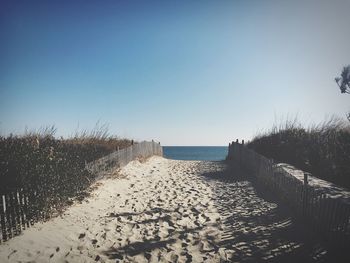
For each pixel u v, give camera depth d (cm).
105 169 962
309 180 808
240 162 1379
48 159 668
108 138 1425
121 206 705
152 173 1223
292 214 615
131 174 1109
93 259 432
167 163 1692
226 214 649
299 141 1204
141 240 509
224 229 558
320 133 1177
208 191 882
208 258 444
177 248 479
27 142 770
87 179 789
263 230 541
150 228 566
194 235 532
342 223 437
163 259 441
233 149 1650
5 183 554
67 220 565
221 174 1205
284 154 1198
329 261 414
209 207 705
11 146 717
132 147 1371
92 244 481
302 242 481
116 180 961
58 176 635
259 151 1397
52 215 570
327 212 480
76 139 1216
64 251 445
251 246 478
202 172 1295
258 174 1007
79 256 436
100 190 805
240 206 705
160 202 754
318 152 1009
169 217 631
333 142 1013
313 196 540
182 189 913
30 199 515
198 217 630
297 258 429
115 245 485
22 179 562
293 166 1041
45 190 566
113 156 1070
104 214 635
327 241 473
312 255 436
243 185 946
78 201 681
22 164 612
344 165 850
